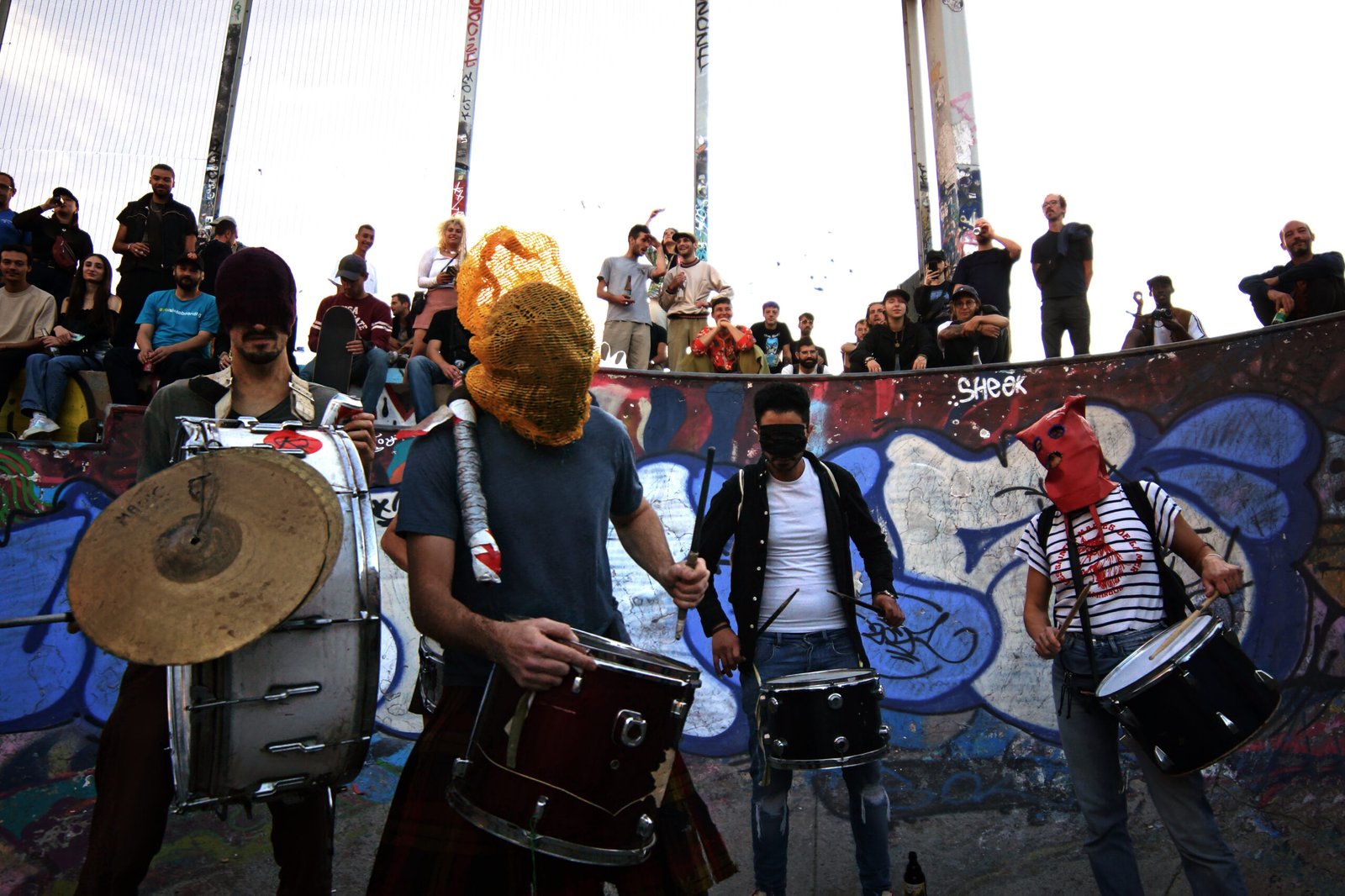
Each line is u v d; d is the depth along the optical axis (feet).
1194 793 9.47
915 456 16.92
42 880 12.26
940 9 35.53
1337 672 13.66
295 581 6.04
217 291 8.72
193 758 6.59
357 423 8.92
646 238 25.58
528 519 6.91
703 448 17.31
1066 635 10.59
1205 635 9.43
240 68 33.37
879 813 10.68
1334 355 14.93
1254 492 15.06
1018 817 13.76
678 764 7.28
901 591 16.16
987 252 24.86
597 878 6.40
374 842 13.14
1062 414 10.98
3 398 19.86
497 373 6.89
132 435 14.88
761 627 11.59
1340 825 12.62
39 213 23.11
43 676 13.41
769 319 28.07
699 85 36.29
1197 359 16.03
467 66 35.14
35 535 14.07
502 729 6.17
